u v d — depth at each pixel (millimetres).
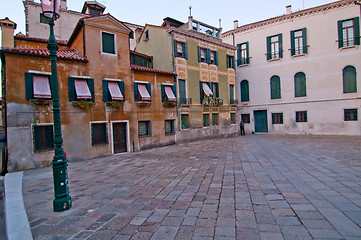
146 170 9445
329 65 22078
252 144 16578
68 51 14734
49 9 5148
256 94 25984
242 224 4090
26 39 16422
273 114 25047
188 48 20641
